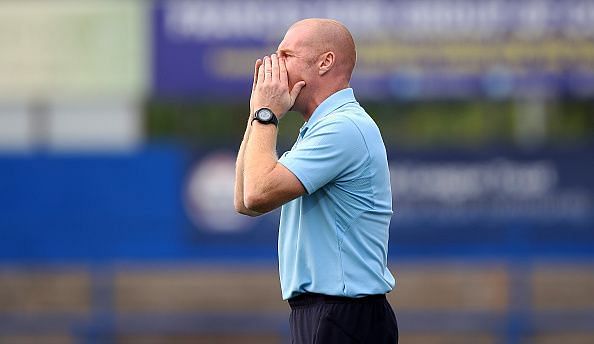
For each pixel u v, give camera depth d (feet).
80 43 154.81
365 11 150.41
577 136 205.16
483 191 151.43
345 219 54.65
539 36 150.30
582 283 150.61
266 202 53.47
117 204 154.10
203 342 151.74
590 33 150.20
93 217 154.30
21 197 154.81
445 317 148.36
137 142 157.17
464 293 151.74
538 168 150.92
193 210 153.48
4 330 154.10
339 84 56.13
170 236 153.89
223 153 153.38
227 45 152.35
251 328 150.82
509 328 148.15
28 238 155.12
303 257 55.26
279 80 55.16
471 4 150.20
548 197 151.02
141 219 154.10
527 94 151.12
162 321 151.64
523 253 151.64
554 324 148.25
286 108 55.26
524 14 150.30
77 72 154.81
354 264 54.60
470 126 207.31
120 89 154.10
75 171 154.30
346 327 54.49
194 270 154.20
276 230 153.69
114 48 154.20
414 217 151.84
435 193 151.74
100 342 152.76
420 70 150.82
